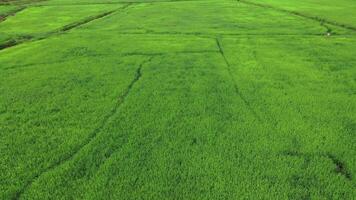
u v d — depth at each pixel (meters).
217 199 6.62
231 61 16.58
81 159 8.03
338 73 14.29
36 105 11.40
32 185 7.12
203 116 10.37
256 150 8.35
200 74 14.62
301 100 11.47
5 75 14.79
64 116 10.50
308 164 7.73
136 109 10.94
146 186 7.04
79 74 14.81
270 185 7.03
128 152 8.34
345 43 19.91
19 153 8.40
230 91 12.48
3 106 11.36
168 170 7.59
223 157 8.08
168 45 20.44
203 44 20.52
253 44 20.30
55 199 6.68
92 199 6.64
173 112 10.68
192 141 8.85
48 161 8.01
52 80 14.02
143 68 15.70
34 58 17.66
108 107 11.15
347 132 9.20
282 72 14.58
